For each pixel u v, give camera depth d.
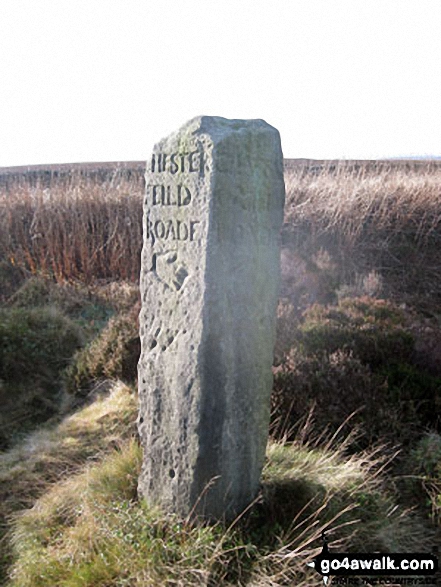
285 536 2.73
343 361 4.66
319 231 9.38
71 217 9.20
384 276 8.98
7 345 6.09
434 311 8.08
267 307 2.84
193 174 2.60
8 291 8.36
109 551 2.72
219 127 2.61
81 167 17.38
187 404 2.71
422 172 12.85
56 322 6.77
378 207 9.91
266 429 2.98
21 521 3.26
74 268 8.70
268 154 2.74
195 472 2.74
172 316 2.79
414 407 4.32
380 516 3.08
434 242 9.56
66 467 3.96
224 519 2.80
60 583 2.66
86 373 5.49
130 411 4.66
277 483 3.18
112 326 5.95
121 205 9.51
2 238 9.40
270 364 2.92
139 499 3.15
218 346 2.63
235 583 2.54
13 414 5.18
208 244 2.54
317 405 4.26
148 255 2.94
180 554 2.65
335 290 7.91
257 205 2.71
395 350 5.13
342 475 3.30
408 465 3.78
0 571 2.97
